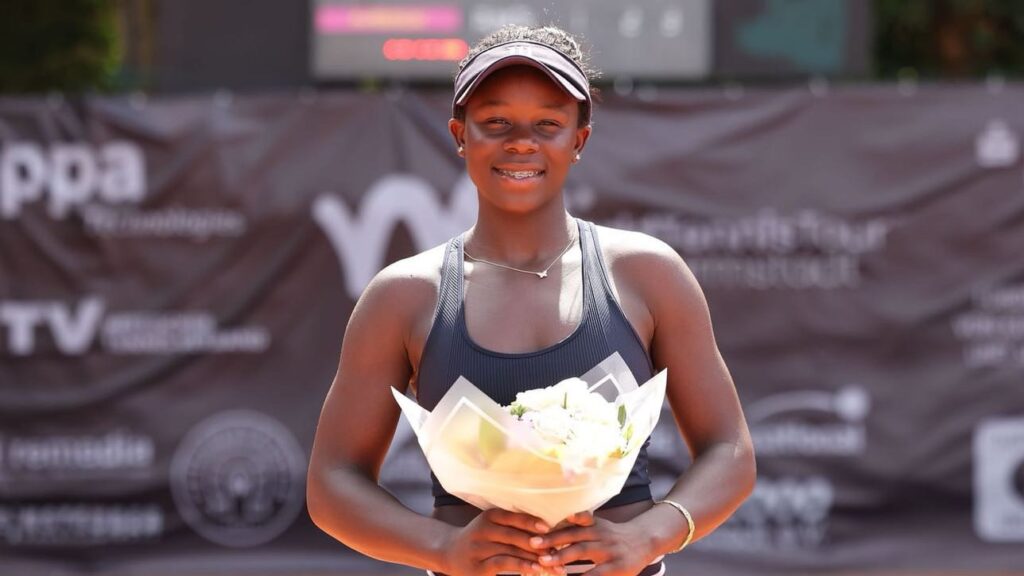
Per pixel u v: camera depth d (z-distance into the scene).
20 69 10.34
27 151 7.63
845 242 7.51
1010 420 7.45
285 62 8.12
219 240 7.64
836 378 7.48
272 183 7.63
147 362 7.63
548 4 7.95
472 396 2.56
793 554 7.43
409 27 8.01
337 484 2.88
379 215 7.61
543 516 2.59
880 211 7.50
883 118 7.52
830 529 7.44
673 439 7.38
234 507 7.58
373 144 7.64
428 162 7.62
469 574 2.67
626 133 7.56
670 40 7.97
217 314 7.63
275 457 7.60
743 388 7.49
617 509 2.84
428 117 7.63
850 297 7.50
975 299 7.47
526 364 2.76
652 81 8.05
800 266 7.52
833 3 7.96
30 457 7.60
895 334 7.48
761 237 7.51
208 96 7.70
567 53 2.90
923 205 7.49
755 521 7.46
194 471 7.59
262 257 7.63
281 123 7.64
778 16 7.97
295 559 7.56
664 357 2.92
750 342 7.51
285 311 7.63
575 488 2.54
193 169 7.63
